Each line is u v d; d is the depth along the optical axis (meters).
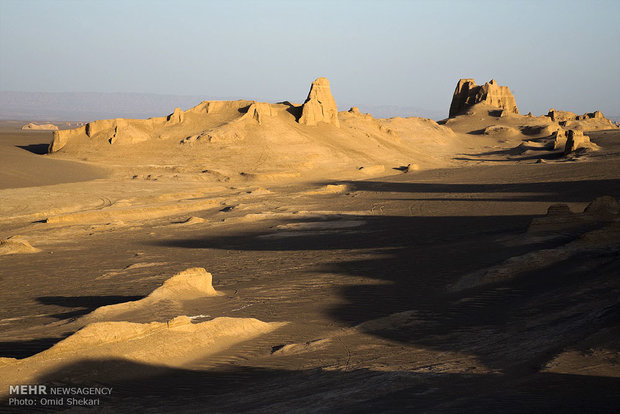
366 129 98.19
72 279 23.12
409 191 54.84
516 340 11.60
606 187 45.59
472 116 148.88
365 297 17.20
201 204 47.69
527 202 41.03
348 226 35.62
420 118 128.50
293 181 66.50
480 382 9.05
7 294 20.86
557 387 8.38
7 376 9.75
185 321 12.64
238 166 71.25
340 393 9.00
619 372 8.93
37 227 38.66
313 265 23.58
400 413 7.71
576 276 16.48
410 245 27.02
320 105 89.94
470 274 18.50
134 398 9.29
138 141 78.50
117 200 49.91
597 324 11.80
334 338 12.87
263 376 10.41
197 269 18.11
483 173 65.88
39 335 12.80
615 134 98.56
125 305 15.13
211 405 8.85
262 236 33.69
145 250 30.16
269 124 83.56
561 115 149.25
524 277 17.47
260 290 18.75
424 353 11.34
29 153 76.38
